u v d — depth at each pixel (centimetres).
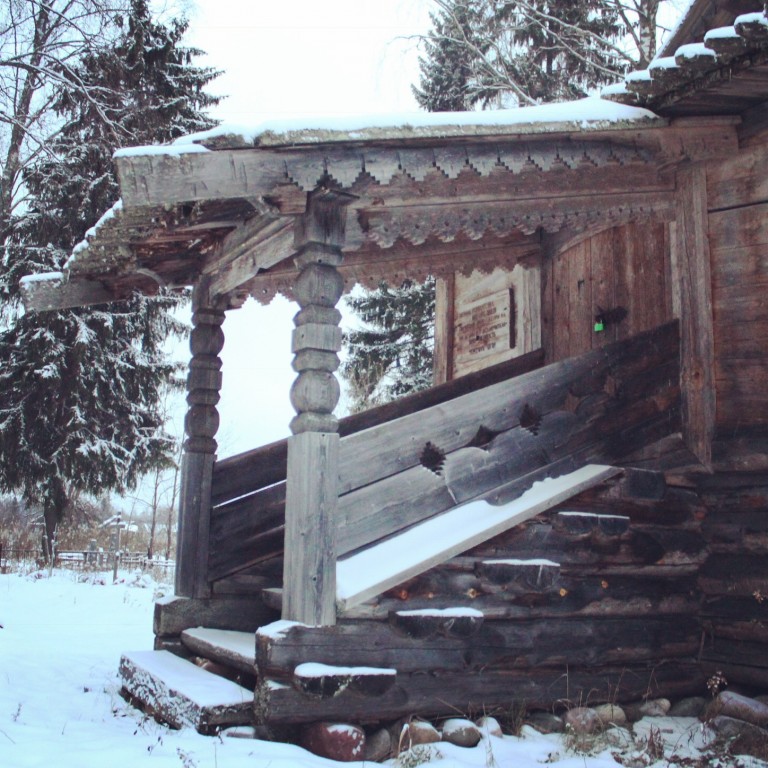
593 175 593
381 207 504
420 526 507
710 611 592
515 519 516
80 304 670
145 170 423
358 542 484
